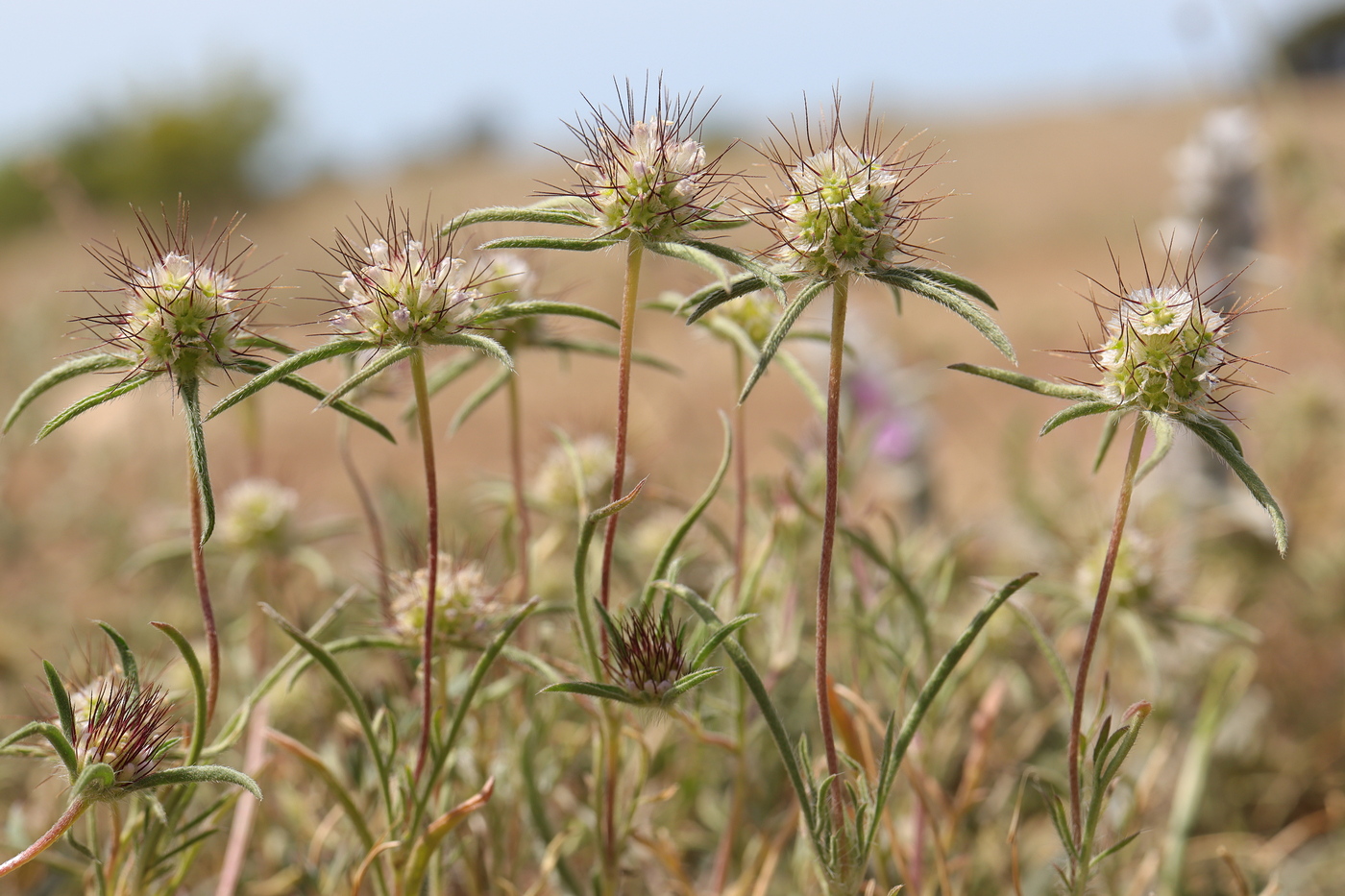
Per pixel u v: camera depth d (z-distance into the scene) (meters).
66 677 2.39
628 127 1.94
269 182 38.75
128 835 2.20
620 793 2.89
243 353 1.95
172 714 2.68
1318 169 5.40
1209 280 4.80
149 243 2.00
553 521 3.65
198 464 1.75
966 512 5.79
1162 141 30.38
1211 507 4.69
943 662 1.99
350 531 3.77
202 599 2.09
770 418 9.57
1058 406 8.59
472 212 1.94
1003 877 3.38
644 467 4.60
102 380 7.02
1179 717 3.96
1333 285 5.40
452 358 2.77
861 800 2.04
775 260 1.89
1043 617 3.99
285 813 3.32
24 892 3.11
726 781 3.72
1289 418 5.27
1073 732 1.98
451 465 7.89
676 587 2.02
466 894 2.93
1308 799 3.96
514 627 2.10
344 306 1.88
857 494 5.49
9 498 6.57
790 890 3.17
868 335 5.46
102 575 5.41
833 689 2.64
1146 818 3.63
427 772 2.56
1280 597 4.78
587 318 1.98
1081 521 4.36
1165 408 1.78
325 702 3.46
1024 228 20.06
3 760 3.68
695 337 2.91
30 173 5.86
